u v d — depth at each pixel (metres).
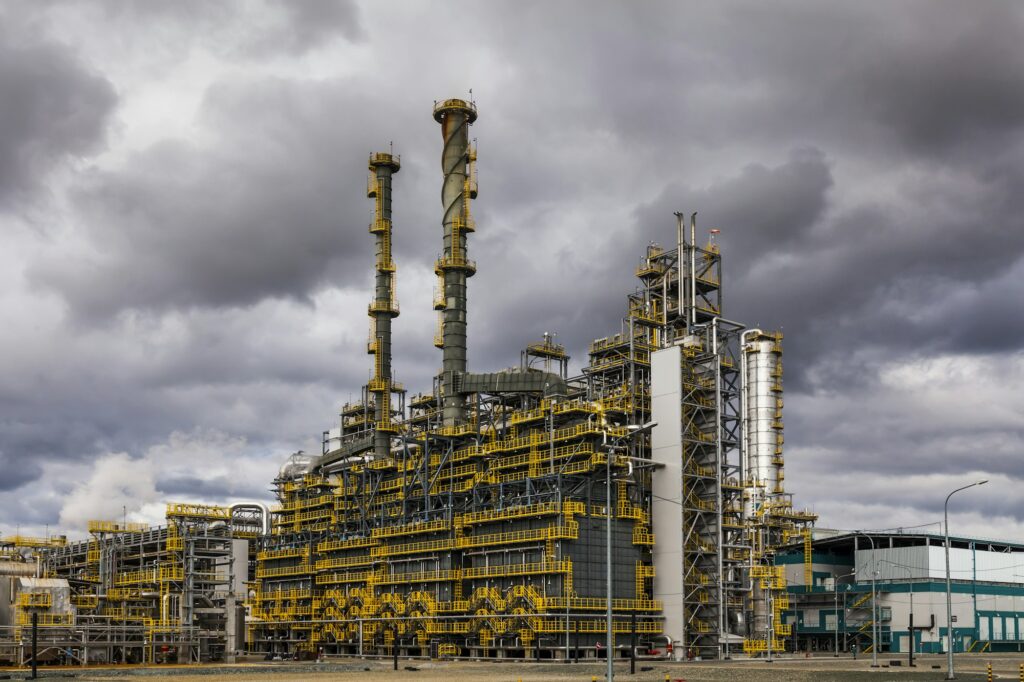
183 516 158.25
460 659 133.00
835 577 180.25
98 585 158.50
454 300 154.50
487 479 141.88
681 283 147.88
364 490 163.50
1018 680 80.62
